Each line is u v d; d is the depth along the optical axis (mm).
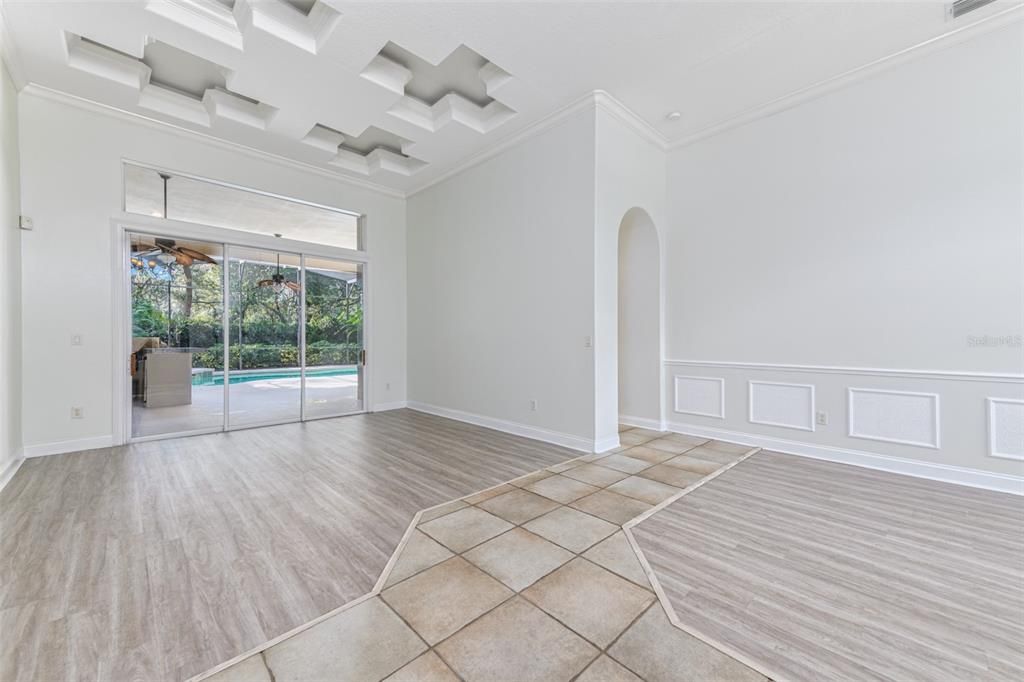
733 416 4219
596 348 3855
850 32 2975
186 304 4539
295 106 3879
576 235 3973
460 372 5375
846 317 3514
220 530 2334
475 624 1576
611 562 2012
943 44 3033
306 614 1639
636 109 4012
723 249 4273
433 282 5797
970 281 2979
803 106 3729
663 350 4734
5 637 1501
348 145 5152
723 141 4262
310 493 2887
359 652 1438
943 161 3072
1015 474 2811
